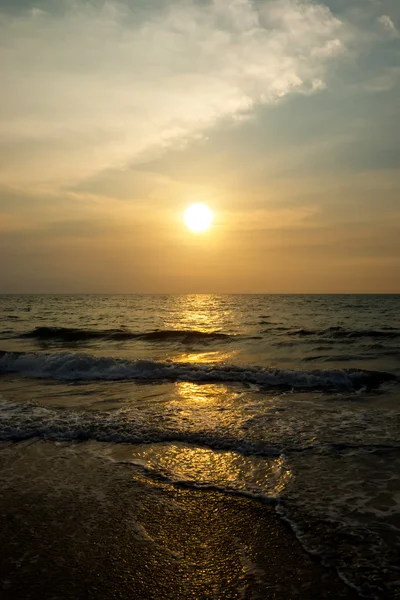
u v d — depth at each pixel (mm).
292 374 11352
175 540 3889
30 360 13680
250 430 6914
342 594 3148
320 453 5898
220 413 7996
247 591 3217
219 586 3279
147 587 3271
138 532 4016
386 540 3797
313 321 33781
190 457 5832
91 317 40062
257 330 26188
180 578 3377
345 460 5641
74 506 4508
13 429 6961
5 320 35969
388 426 7078
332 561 3531
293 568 3467
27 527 4102
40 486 4977
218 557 3637
